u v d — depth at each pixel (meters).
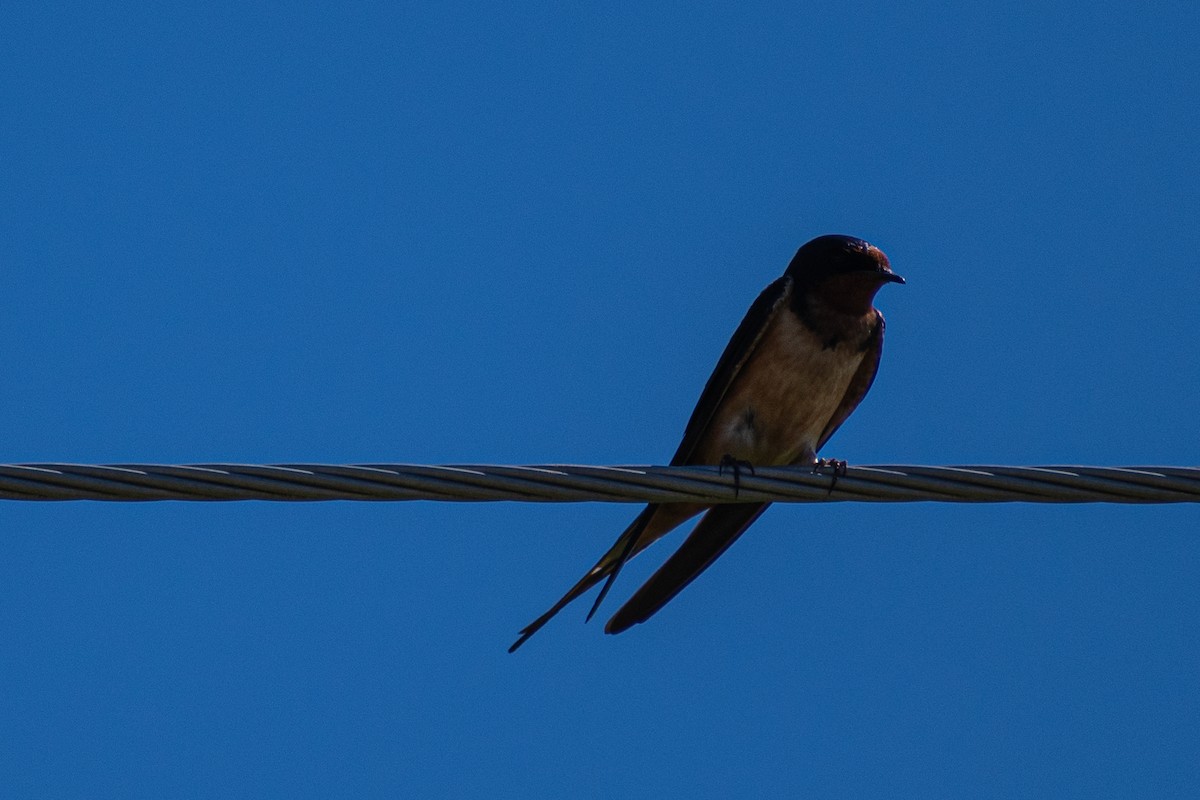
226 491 9.89
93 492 9.75
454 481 10.20
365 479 10.06
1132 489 10.54
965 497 10.81
